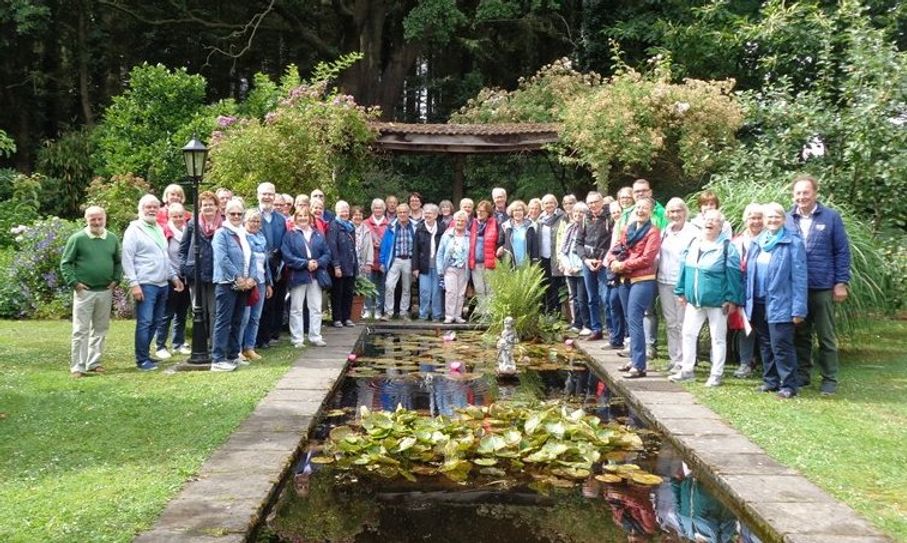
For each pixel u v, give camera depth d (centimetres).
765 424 505
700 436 480
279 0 1878
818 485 389
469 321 1048
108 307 659
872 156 850
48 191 1652
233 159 1133
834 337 610
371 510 381
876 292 740
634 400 593
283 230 810
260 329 802
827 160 910
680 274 647
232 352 690
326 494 401
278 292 845
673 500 398
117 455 425
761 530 347
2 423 485
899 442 464
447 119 2200
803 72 1282
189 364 684
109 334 880
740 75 1473
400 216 1066
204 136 1342
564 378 705
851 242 743
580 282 916
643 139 1103
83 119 2097
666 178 1225
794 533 327
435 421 505
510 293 915
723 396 591
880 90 833
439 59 2259
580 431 484
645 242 662
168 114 1425
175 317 753
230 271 661
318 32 2108
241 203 677
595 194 853
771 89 1020
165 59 2205
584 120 1139
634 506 389
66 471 398
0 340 823
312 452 467
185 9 1881
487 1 1833
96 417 502
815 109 911
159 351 725
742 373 677
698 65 1492
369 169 1481
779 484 390
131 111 1407
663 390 614
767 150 938
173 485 376
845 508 357
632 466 446
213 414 513
